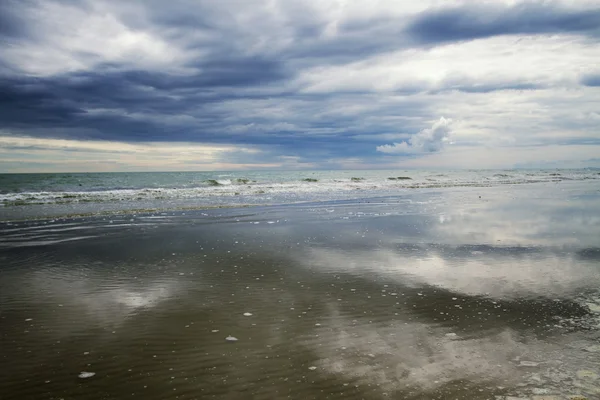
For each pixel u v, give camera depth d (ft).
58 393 15.81
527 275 32.55
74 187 142.41
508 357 18.70
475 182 189.88
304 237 50.31
